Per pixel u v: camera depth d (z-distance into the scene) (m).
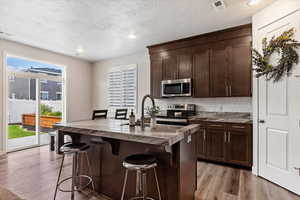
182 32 3.57
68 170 3.02
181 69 3.99
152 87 4.45
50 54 4.84
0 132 3.85
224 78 3.47
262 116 2.74
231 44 3.39
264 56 2.63
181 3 2.49
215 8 2.60
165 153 1.80
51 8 2.62
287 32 2.30
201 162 3.49
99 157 2.30
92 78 6.07
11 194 1.30
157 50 4.35
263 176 2.72
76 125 2.22
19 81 4.34
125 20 3.02
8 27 3.29
